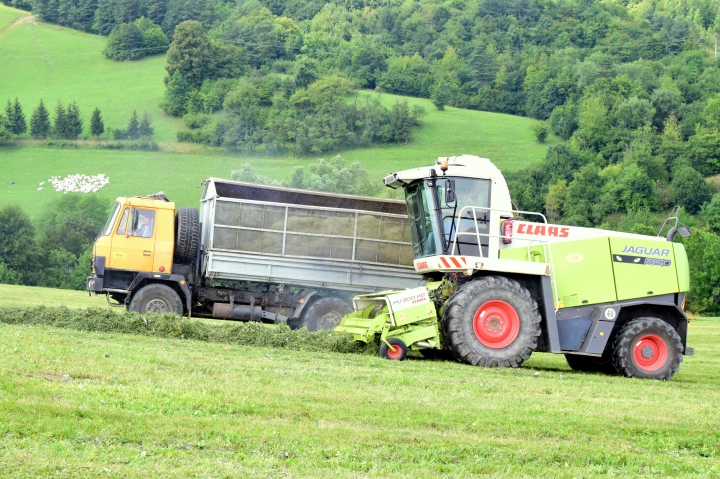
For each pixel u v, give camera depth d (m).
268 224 25.56
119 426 9.12
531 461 9.23
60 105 181.50
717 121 159.25
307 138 171.88
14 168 162.00
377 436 9.65
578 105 178.62
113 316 20.44
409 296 18.67
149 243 24.92
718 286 87.50
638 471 9.13
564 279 19.77
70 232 113.31
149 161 167.00
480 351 18.17
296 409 10.81
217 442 8.92
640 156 144.12
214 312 25.91
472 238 20.00
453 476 8.34
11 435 8.45
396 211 27.55
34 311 21.02
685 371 22.20
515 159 162.88
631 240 20.27
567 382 16.38
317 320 25.89
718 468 9.38
